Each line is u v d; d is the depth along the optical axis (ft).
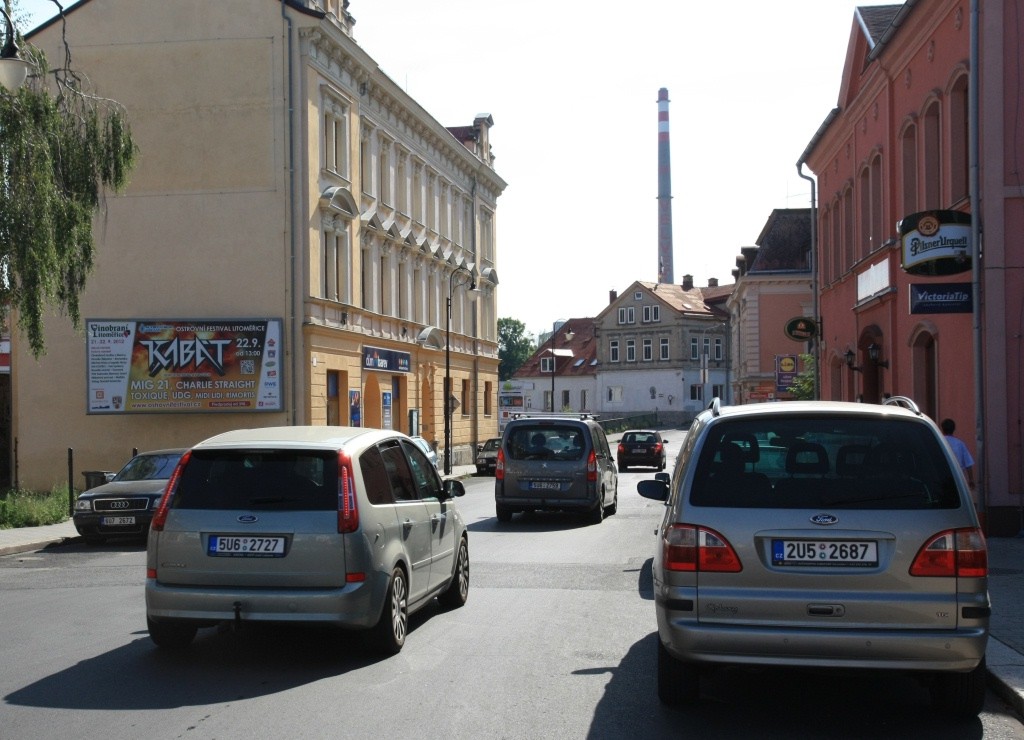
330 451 25.26
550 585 37.45
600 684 22.80
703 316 298.35
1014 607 30.58
